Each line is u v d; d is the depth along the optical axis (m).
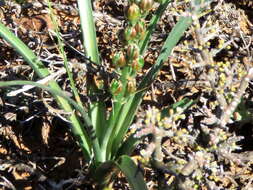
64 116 0.28
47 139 0.30
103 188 0.27
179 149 0.28
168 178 0.27
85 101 0.29
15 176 0.28
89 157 0.27
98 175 0.26
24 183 0.28
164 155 0.28
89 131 0.25
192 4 0.25
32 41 0.33
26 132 0.31
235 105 0.25
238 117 0.27
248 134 0.31
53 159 0.29
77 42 0.33
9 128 0.30
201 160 0.24
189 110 0.30
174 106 0.26
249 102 0.31
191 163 0.24
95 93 0.26
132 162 0.23
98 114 0.27
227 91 0.26
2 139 0.30
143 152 0.23
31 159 0.29
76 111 0.29
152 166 0.25
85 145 0.27
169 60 0.32
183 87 0.32
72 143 0.30
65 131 0.31
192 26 0.26
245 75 0.25
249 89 0.32
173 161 0.26
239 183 0.28
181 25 0.26
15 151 0.30
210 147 0.25
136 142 0.26
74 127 0.26
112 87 0.23
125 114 0.26
